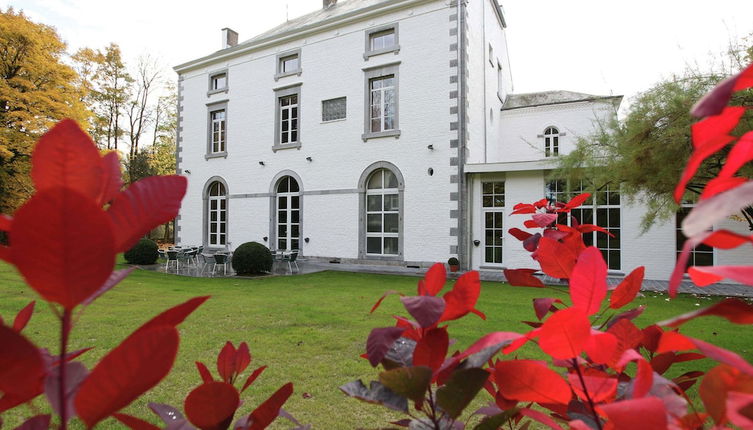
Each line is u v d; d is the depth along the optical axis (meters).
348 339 5.00
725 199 0.27
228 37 18.52
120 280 0.43
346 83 14.37
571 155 8.05
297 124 15.48
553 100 17.36
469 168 12.25
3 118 14.97
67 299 0.34
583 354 0.86
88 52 20.19
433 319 0.59
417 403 0.59
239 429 0.67
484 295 8.22
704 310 0.31
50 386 0.41
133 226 0.44
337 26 14.52
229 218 16.77
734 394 0.33
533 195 11.81
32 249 0.31
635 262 10.77
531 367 0.55
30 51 15.24
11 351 0.33
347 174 14.23
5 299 7.26
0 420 0.45
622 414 0.38
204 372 0.86
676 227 10.42
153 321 0.43
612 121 7.50
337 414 3.11
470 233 12.47
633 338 0.74
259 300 7.70
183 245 17.86
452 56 12.65
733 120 0.32
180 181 0.48
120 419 0.56
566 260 0.97
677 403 0.48
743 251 9.11
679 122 6.29
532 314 6.36
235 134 16.75
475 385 0.55
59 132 0.41
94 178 0.43
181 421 0.65
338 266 13.61
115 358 0.33
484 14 15.16
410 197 13.07
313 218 14.80
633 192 7.61
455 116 12.52
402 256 13.10
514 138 17.00
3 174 15.23
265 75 16.12
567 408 0.65
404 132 13.25
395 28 13.52
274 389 3.51
